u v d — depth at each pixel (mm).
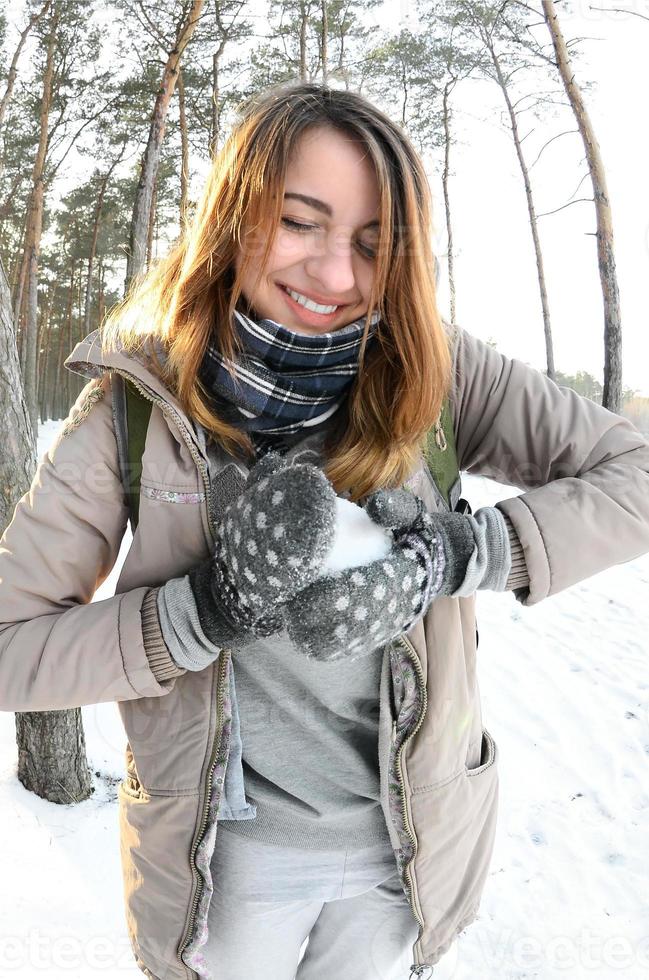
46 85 11609
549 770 3447
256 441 910
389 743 960
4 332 2184
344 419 936
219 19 8133
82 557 868
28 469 2244
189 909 965
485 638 5129
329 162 781
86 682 803
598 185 5602
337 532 721
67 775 2633
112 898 2125
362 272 842
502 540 859
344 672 943
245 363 843
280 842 1052
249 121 808
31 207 13195
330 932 1208
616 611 5641
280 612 723
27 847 2348
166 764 932
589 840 2916
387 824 1016
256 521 681
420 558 763
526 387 1019
